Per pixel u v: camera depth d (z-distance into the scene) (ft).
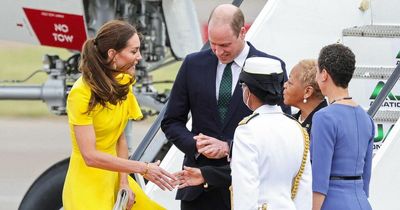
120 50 57.26
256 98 53.88
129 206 60.13
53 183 81.30
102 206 58.75
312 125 57.21
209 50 63.16
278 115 53.88
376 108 70.03
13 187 131.23
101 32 57.26
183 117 63.62
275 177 52.95
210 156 60.49
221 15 59.98
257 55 61.82
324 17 80.33
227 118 61.87
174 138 63.00
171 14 102.73
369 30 80.94
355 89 78.95
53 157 151.74
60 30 101.35
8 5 100.89
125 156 61.00
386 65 81.25
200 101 62.39
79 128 57.21
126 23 57.93
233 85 61.93
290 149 53.11
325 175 55.93
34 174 139.44
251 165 52.24
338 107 56.95
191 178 60.08
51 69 104.88
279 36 79.41
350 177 57.06
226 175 60.18
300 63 62.23
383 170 70.28
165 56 109.60
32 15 100.89
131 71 58.29
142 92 104.32
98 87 56.75
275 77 53.57
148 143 76.18
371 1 84.53
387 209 70.49
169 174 59.06
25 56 249.96
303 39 79.87
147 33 103.65
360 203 56.95
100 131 58.13
